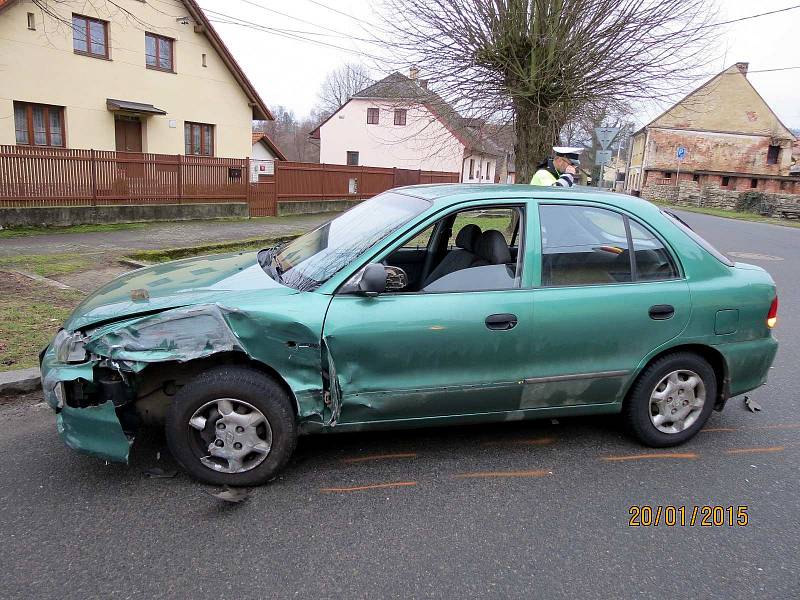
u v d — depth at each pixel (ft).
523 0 41.45
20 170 43.09
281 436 10.62
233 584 8.32
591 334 11.74
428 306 10.94
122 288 11.79
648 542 9.62
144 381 10.87
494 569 8.81
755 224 82.74
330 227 13.75
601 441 13.19
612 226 12.28
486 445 12.83
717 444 13.23
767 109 162.91
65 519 9.70
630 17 42.16
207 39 71.97
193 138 73.67
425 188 13.66
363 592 8.23
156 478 11.04
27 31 55.01
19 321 18.83
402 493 10.83
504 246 11.93
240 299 10.52
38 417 13.26
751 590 8.56
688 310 12.25
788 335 22.90
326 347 10.50
